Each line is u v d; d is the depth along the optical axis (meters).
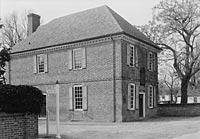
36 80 28.61
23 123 13.18
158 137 13.42
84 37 25.08
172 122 21.20
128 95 23.59
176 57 31.73
